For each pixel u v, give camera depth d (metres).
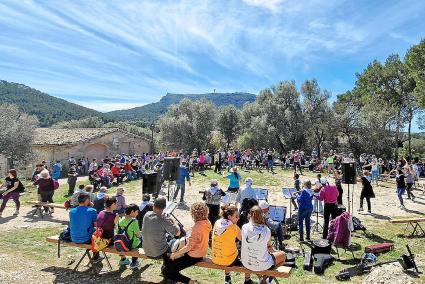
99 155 38.09
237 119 54.59
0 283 6.95
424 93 33.50
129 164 25.19
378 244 10.24
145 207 9.69
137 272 7.79
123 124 94.06
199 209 6.50
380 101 46.16
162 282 7.24
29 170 33.22
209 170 29.61
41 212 13.38
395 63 46.16
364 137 39.84
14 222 12.56
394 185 23.38
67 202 12.10
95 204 11.09
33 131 34.22
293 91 47.09
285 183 22.95
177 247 6.64
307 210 10.82
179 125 48.44
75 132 39.31
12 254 8.95
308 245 10.55
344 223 9.54
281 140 47.41
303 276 8.05
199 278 7.69
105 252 8.47
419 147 56.75
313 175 26.88
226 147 52.72
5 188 13.73
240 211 10.02
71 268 7.96
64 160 33.75
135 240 7.70
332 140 44.47
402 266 8.14
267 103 47.66
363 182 15.20
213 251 6.49
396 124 41.78
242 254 6.33
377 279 7.55
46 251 9.27
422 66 34.84
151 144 47.16
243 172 28.20
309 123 45.06
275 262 6.38
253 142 48.44
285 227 11.57
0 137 32.06
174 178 13.52
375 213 15.13
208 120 50.44
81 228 7.84
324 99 45.75
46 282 7.12
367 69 51.12
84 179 26.89
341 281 7.81
